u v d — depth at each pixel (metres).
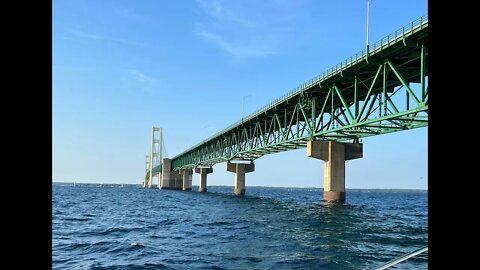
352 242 21.89
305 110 72.88
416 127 44.97
